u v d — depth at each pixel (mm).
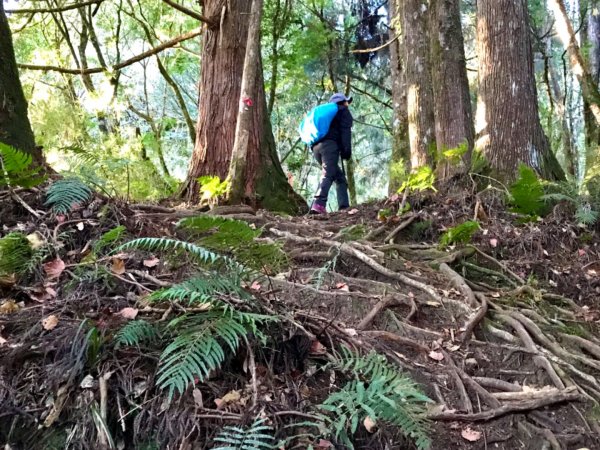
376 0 16750
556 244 4738
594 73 12719
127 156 7793
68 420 2107
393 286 3619
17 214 3408
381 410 2158
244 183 5957
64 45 14273
